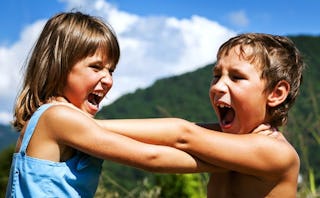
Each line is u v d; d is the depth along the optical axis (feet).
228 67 8.41
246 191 8.57
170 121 8.18
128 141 7.87
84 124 7.81
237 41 8.50
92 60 8.23
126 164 7.89
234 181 8.70
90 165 8.14
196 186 20.62
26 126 8.26
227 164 8.20
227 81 8.38
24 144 8.11
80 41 8.20
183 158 8.09
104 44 8.30
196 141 8.13
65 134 7.85
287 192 8.50
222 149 8.12
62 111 7.89
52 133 7.93
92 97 8.49
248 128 8.48
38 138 8.02
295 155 8.52
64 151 7.97
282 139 8.59
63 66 8.23
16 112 8.63
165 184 20.67
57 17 8.56
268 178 8.38
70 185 7.97
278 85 8.51
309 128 17.17
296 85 8.79
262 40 8.57
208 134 8.17
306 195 16.66
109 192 18.75
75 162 8.05
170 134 8.12
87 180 8.09
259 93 8.36
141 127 8.09
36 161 7.96
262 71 8.36
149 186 20.62
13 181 8.15
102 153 7.80
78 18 8.46
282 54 8.58
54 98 8.40
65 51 8.22
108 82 8.34
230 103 8.34
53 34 8.41
